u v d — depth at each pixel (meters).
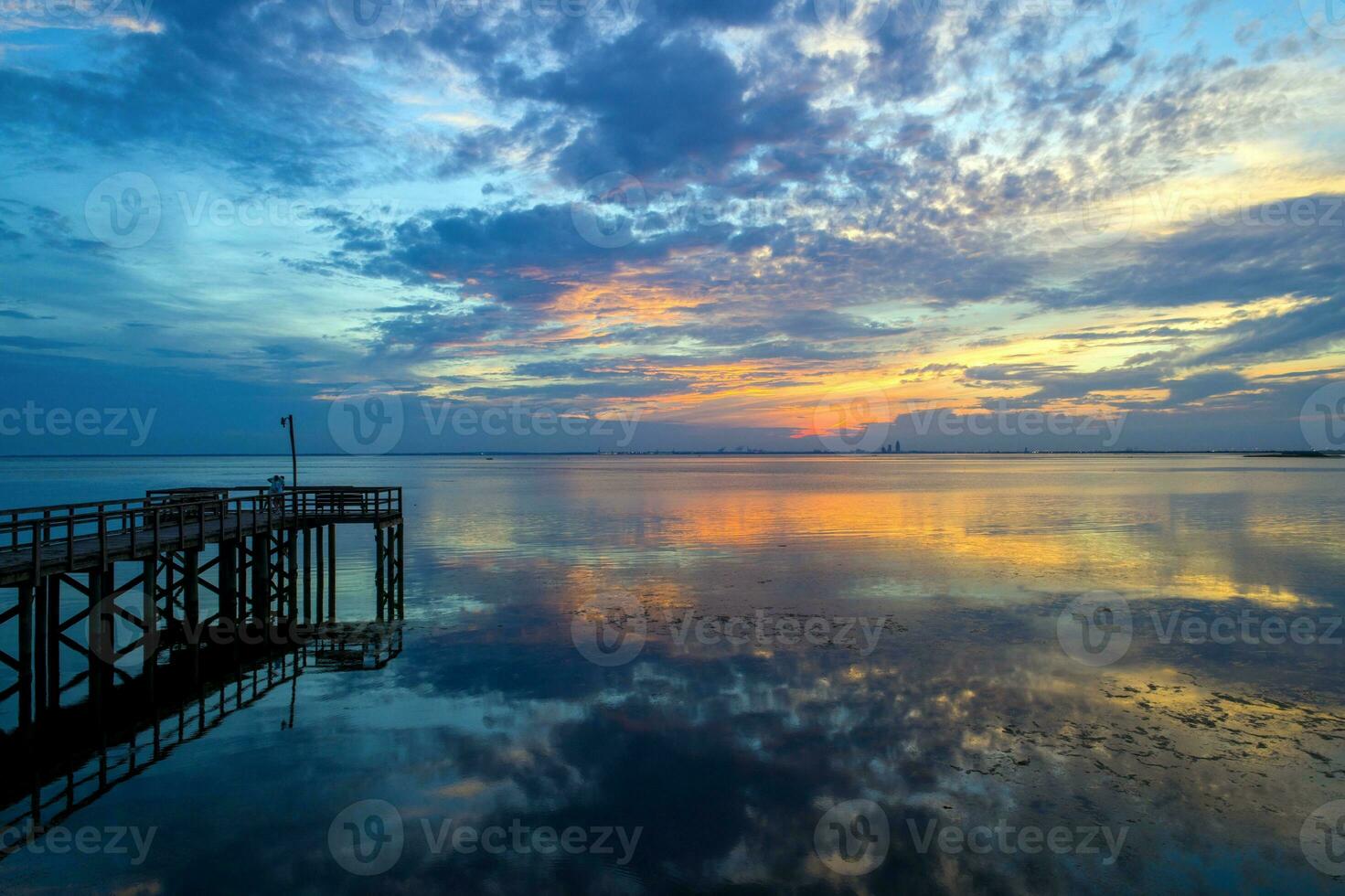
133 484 86.00
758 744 13.15
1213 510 54.88
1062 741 13.20
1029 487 88.44
